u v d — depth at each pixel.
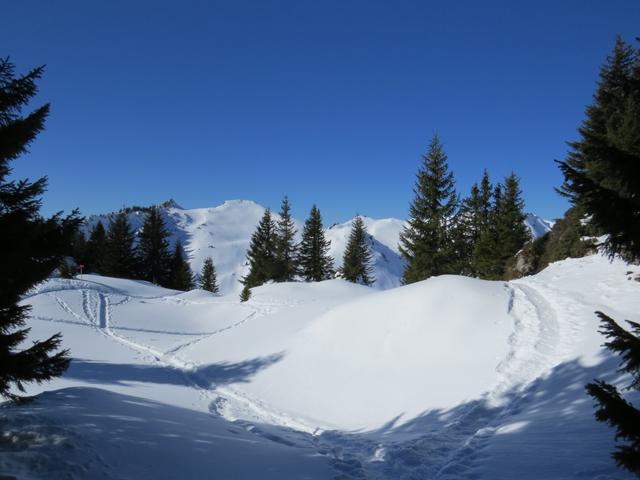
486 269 42.66
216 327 30.75
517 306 16.72
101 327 29.06
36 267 7.64
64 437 6.53
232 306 35.09
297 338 20.19
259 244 62.91
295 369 17.33
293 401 15.18
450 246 35.41
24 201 7.54
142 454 6.64
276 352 19.53
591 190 4.33
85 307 34.50
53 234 7.82
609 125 19.41
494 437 8.61
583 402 8.97
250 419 13.35
